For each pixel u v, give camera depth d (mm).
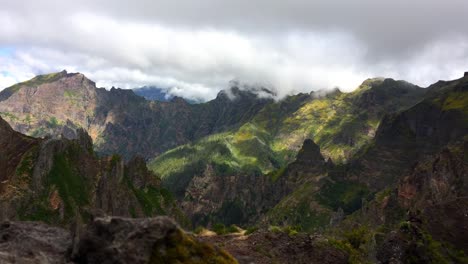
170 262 24938
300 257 42969
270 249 43125
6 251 29859
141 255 24906
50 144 156500
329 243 49719
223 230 53469
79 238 28031
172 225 26297
